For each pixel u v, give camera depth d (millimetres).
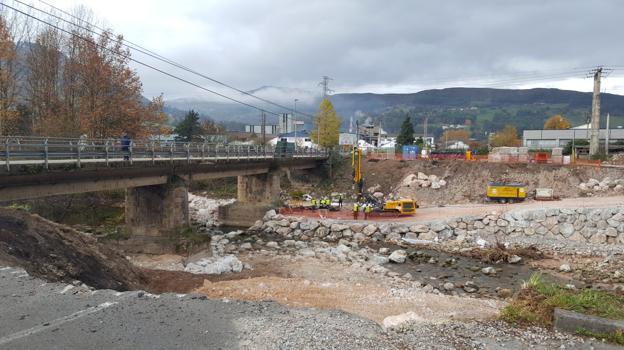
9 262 14859
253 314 11758
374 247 38719
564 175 54625
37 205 39969
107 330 9844
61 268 16750
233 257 29938
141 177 29766
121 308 11359
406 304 18250
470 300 19844
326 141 89000
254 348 9508
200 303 12430
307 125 173250
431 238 40781
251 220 50250
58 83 49000
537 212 40688
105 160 25750
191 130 95500
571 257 34000
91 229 38438
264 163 50156
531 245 36938
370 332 11328
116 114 48062
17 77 46719
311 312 12531
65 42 49062
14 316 10328
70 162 23312
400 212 45594
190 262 30594
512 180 56531
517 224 40750
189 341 9586
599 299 13781
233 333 10242
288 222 45906
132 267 21797
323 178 69500
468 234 40688
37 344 8906
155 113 53500
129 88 49875
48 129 41812
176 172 33312
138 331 9914
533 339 11555
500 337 11641
